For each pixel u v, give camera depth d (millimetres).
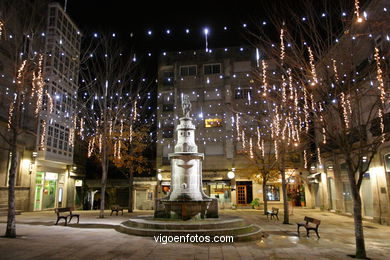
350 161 10242
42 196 25531
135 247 10062
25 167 23438
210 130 33156
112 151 26250
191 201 13438
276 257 9188
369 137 18328
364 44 15445
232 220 13211
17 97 12844
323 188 27641
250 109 31172
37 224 15461
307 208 30703
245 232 12297
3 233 12273
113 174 35594
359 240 9453
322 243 11641
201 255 9211
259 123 29438
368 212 20062
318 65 12516
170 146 33344
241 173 31672
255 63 33969
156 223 12352
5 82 17203
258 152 29562
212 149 32719
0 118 19547
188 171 14445
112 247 10016
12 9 15531
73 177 30844
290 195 31469
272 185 31516
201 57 35062
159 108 34562
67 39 28109
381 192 18234
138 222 12836
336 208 24578
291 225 17047
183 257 8922
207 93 34031
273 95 22078
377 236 13859
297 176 31109
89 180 33812
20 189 22844
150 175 35312
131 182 26047
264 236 12992
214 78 34250
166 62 35656
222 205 31109
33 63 16172
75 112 27125
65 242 10680
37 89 16328
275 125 21109
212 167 32312
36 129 24266
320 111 11469
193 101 34000
